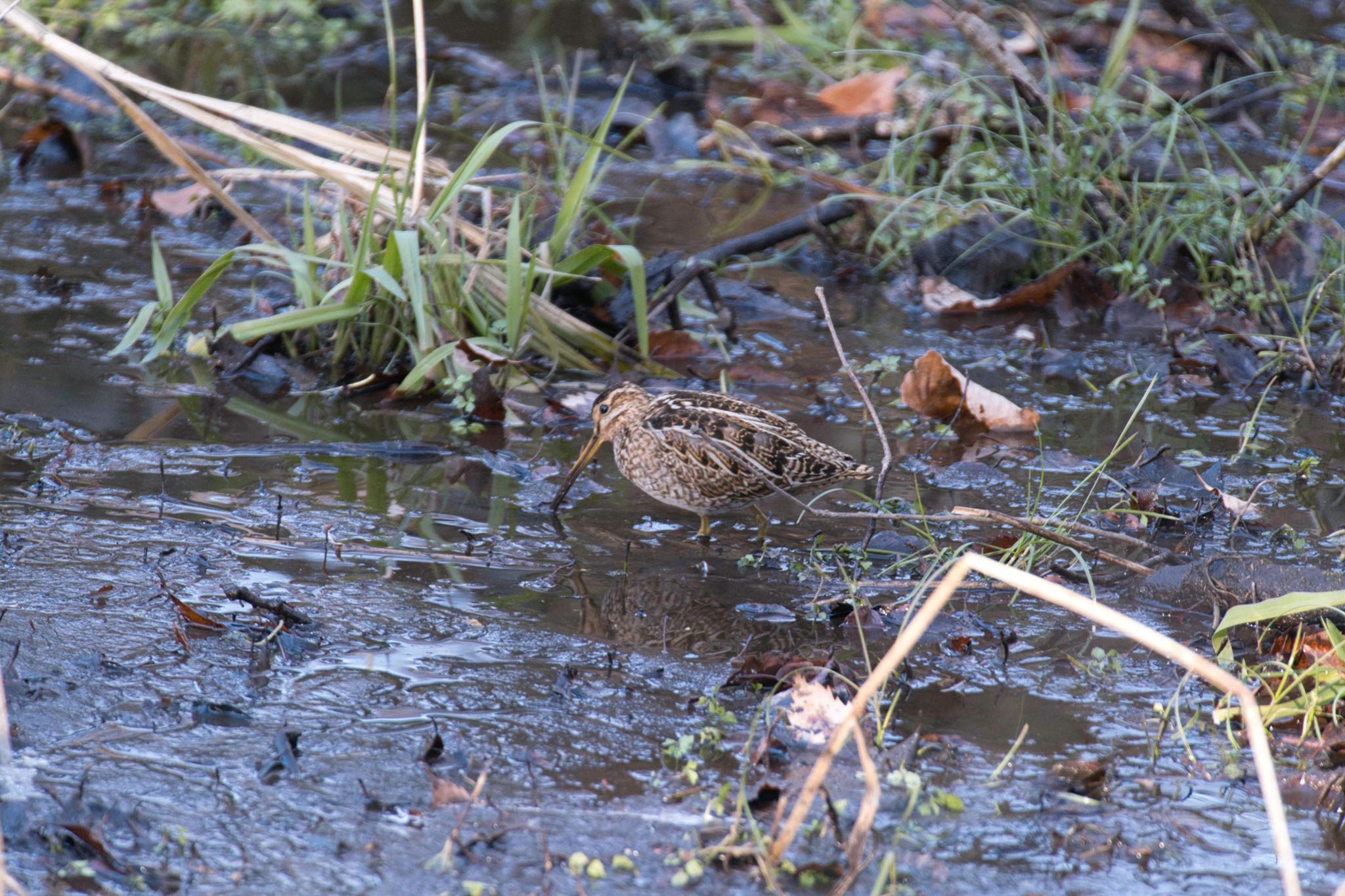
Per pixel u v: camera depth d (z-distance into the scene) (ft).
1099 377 42.91
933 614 18.65
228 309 44.42
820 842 19.98
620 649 25.88
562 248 41.98
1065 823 20.76
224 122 41.57
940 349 44.60
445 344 39.04
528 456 35.99
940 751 22.66
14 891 17.26
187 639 25.07
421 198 40.27
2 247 48.62
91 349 41.09
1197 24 72.38
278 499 31.89
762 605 28.12
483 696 23.79
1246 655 26.50
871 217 50.83
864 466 31.99
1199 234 48.88
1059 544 30.60
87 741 21.61
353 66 71.72
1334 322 45.70
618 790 21.15
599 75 70.08
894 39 72.64
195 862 18.90
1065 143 50.55
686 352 43.06
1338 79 67.00
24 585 26.63
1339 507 33.68
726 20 80.02
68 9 73.46
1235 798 21.65
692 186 58.80
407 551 29.81
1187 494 34.37
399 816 20.20
